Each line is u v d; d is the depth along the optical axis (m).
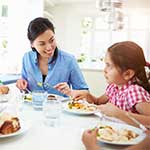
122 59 1.13
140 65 1.14
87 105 1.32
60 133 0.90
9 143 0.78
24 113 1.18
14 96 1.50
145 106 1.03
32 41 1.71
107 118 1.08
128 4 5.34
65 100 1.50
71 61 1.86
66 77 1.85
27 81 1.85
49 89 1.80
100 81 3.26
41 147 0.76
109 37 6.04
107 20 4.02
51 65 1.81
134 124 0.98
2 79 2.48
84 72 3.30
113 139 0.81
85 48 6.20
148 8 5.72
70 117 1.14
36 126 0.98
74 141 0.82
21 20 3.62
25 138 0.83
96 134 0.79
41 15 3.91
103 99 1.51
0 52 3.38
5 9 3.44
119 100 1.19
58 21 5.89
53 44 1.70
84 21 6.11
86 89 1.84
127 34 6.03
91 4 5.72
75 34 6.01
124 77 1.16
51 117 1.06
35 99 1.30
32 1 3.88
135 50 1.14
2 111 1.09
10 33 3.52
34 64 1.84
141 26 5.98
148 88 1.15
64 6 5.83
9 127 0.84
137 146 0.77
